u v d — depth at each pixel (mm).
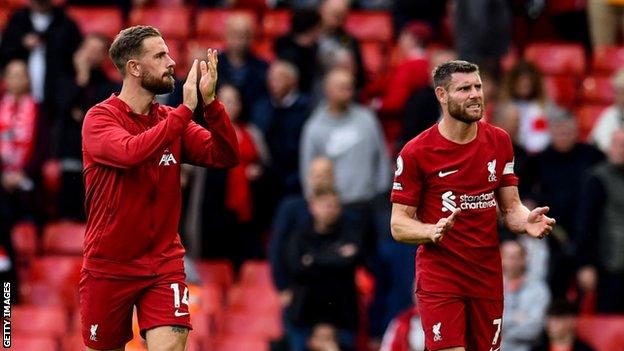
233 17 47875
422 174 27234
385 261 41812
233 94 44344
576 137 42969
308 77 47875
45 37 48500
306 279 40312
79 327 43531
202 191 43938
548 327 39000
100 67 45625
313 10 48406
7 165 46812
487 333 27531
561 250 42156
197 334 42125
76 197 46156
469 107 26609
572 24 54375
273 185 45219
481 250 27188
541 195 42750
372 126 44688
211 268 44562
